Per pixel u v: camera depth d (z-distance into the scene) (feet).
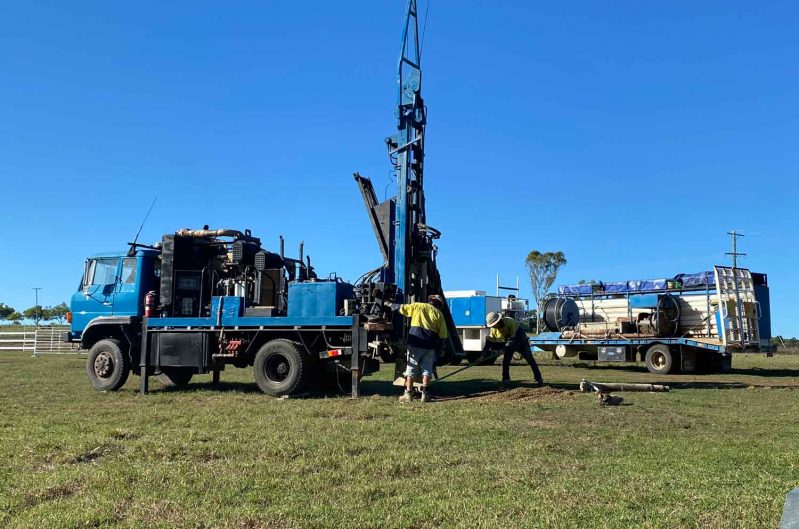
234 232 43.57
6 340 116.16
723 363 68.28
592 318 79.15
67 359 85.81
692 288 71.05
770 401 35.53
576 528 13.37
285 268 44.11
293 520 13.97
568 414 29.48
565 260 159.94
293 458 20.15
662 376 61.05
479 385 45.50
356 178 42.98
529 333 99.35
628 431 25.08
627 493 15.84
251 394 39.78
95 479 17.21
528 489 16.38
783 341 145.59
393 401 35.42
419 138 41.60
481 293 93.97
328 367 39.86
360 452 21.04
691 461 19.66
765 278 70.18
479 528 13.41
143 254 44.32
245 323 40.09
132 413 30.40
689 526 13.46
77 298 45.83
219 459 20.11
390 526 13.61
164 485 16.75
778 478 17.48
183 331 41.47
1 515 14.37
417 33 43.93
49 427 26.21
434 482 17.15
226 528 13.51
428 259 43.50
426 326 35.78
